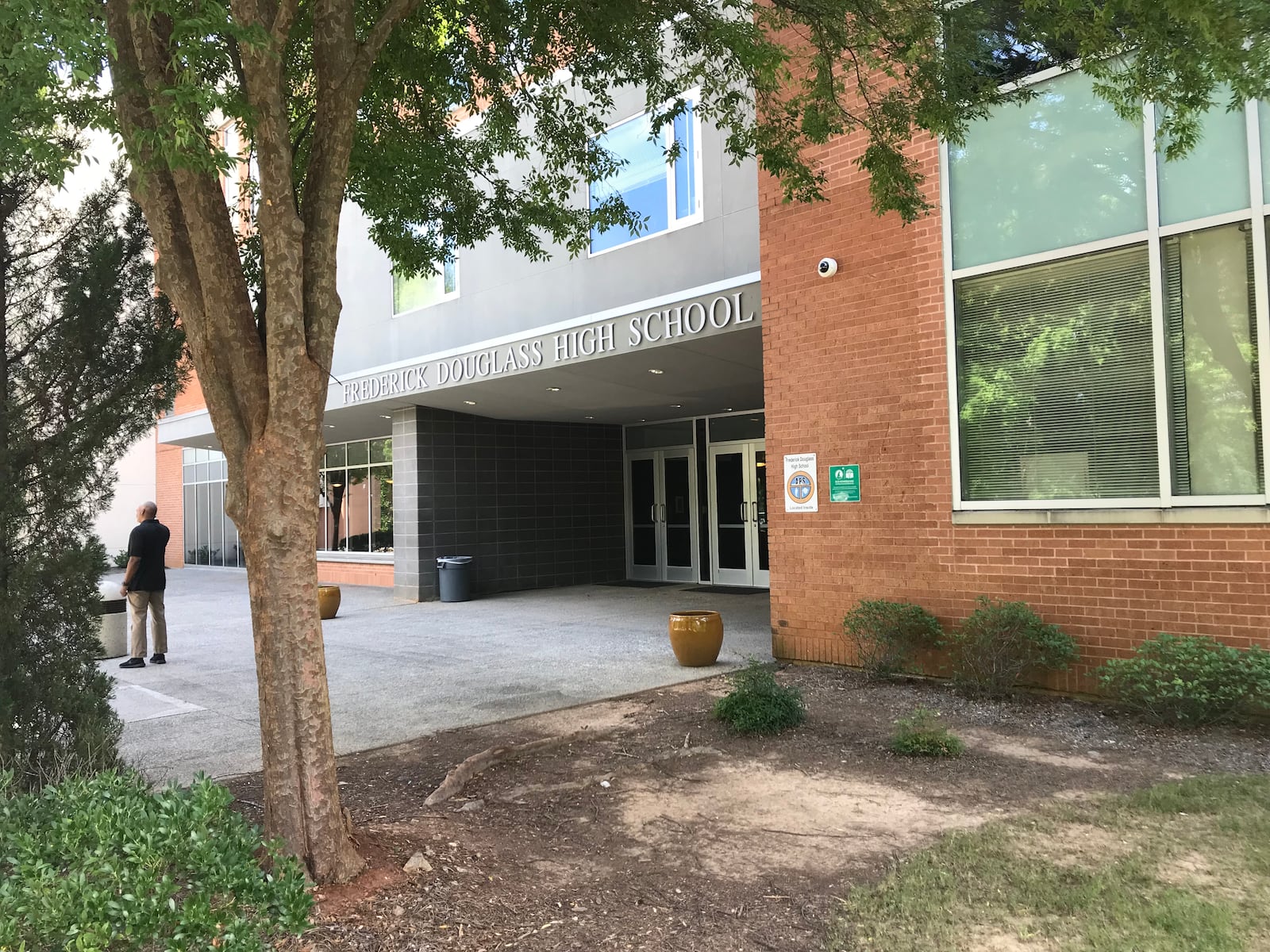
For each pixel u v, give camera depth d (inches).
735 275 383.9
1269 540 232.7
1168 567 249.3
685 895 144.1
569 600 606.2
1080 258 271.9
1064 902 134.8
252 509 144.7
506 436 675.4
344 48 155.9
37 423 182.9
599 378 493.7
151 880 97.7
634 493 740.7
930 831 168.1
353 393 617.3
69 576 178.4
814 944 127.0
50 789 125.3
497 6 257.0
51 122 162.4
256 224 182.7
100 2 155.6
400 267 301.4
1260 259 236.2
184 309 151.8
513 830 175.5
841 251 324.5
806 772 208.2
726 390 538.9
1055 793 187.8
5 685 170.7
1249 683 221.8
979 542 288.4
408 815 184.1
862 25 237.5
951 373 295.9
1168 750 215.6
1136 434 259.4
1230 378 243.8
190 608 652.1
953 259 297.7
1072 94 273.3
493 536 663.1
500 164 500.7
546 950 125.8
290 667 144.3
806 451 335.3
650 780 206.4
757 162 350.9
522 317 502.9
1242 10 167.5
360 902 138.9
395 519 646.5
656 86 280.1
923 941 125.1
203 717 292.2
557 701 298.5
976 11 246.1
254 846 119.3
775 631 346.6
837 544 325.7
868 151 252.7
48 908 90.4
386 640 449.1
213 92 135.2
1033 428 280.8
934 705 268.1
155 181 152.7
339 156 153.9
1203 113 247.0
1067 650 258.7
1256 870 144.8
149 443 1289.4
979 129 291.9
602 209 305.0
